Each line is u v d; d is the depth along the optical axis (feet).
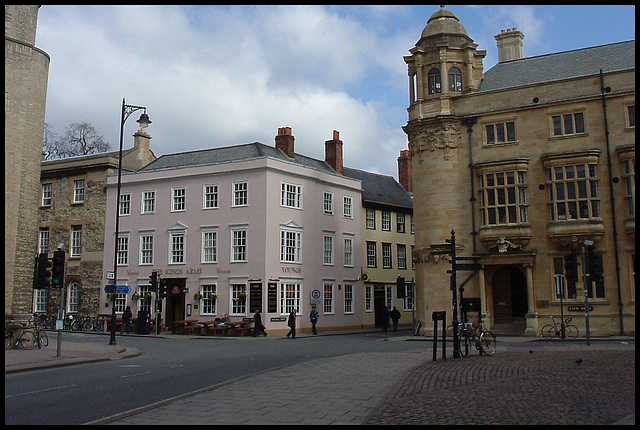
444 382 43.21
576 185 98.22
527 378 44.24
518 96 105.91
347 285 146.72
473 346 76.23
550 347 76.23
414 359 60.59
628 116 97.55
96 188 146.20
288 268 127.54
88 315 141.69
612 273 95.71
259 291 121.29
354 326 146.82
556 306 98.48
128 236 139.95
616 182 96.68
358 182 154.71
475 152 107.86
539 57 118.73
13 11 79.41
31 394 40.93
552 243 99.71
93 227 144.97
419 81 114.32
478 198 106.11
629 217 94.48
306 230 134.41
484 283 104.22
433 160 110.22
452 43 114.21
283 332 123.65
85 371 55.72
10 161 77.41
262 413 32.58
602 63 106.52
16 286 80.64
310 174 137.28
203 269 128.88
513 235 100.94
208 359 66.85
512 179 103.30
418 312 110.73
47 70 86.02
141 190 139.95
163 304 132.57
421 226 110.93
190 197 133.39
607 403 33.09
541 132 103.30
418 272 111.45
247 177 127.03
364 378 46.06
